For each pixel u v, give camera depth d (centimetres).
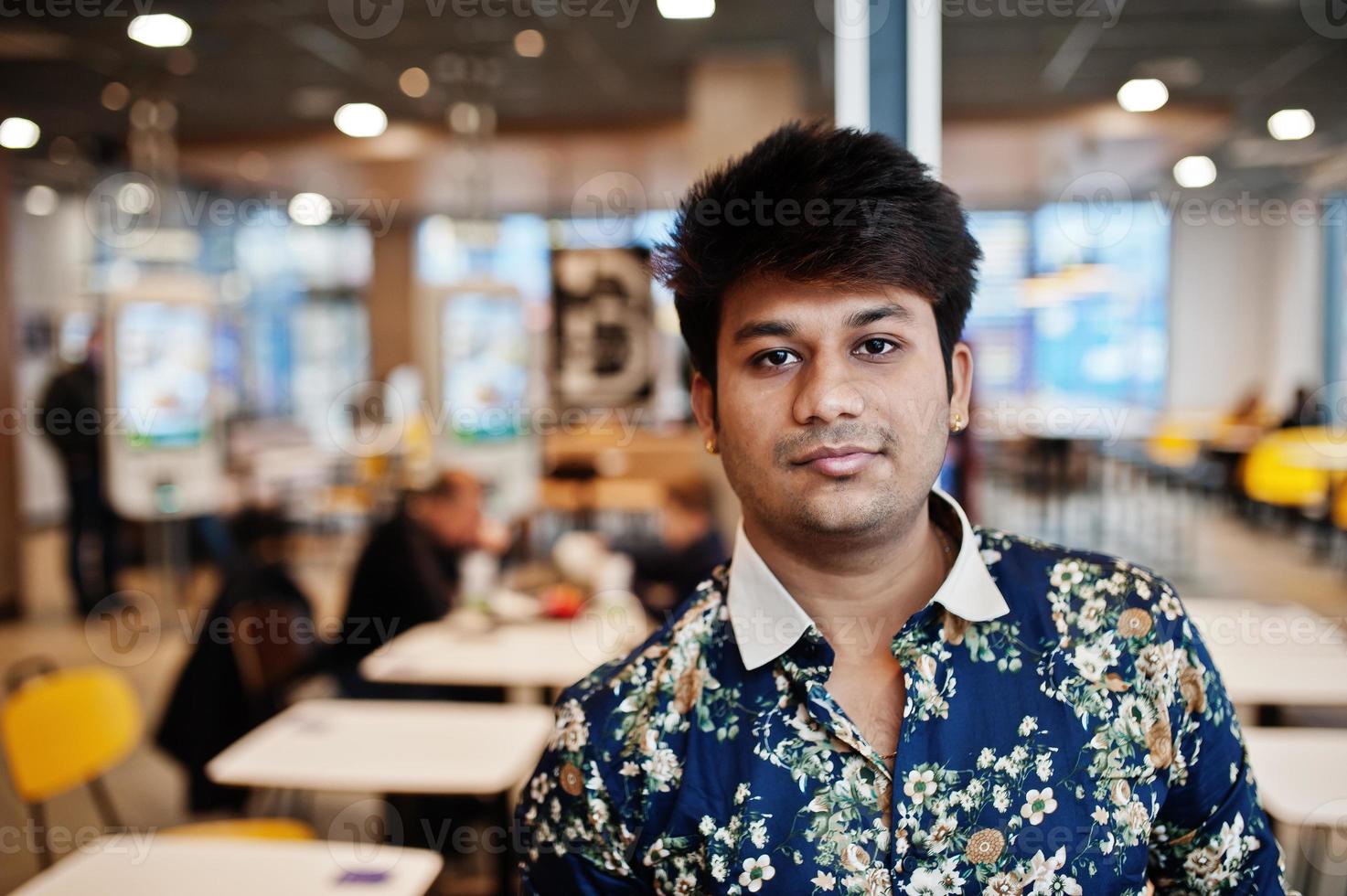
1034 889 71
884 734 76
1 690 409
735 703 77
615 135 743
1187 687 76
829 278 71
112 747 243
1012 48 534
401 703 297
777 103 550
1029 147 748
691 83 571
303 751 228
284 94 641
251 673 302
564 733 81
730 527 565
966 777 73
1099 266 880
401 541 343
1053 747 73
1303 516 688
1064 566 80
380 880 174
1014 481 885
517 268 1147
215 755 297
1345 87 621
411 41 525
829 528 73
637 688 80
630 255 539
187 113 689
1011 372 930
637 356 546
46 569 755
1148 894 76
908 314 73
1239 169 845
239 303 1052
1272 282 1050
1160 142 729
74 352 857
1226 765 77
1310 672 250
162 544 614
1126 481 889
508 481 527
